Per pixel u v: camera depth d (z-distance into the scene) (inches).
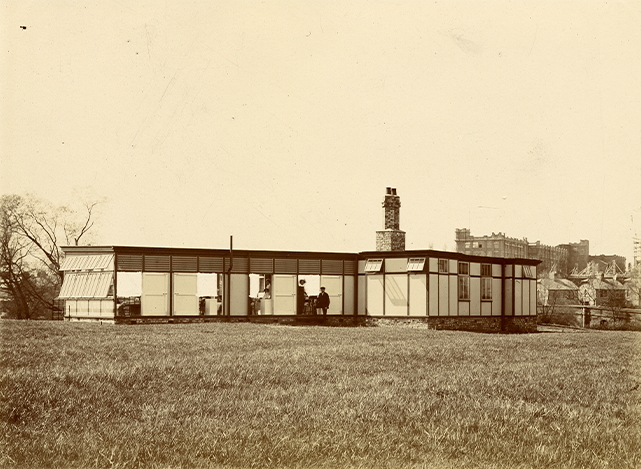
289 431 430.9
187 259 1316.4
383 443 415.2
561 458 403.9
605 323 2073.1
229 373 627.8
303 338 978.1
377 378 623.2
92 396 528.4
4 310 2001.7
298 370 657.0
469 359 792.3
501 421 472.7
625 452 419.2
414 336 1079.6
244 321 1369.3
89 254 1314.0
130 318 1261.1
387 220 1456.7
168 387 567.8
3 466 384.8
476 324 1485.0
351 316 1462.8
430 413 487.5
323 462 392.8
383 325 1416.1
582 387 610.2
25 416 473.7
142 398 529.7
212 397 535.2
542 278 2878.9
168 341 876.6
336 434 427.8
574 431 454.9
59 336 898.1
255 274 1385.3
